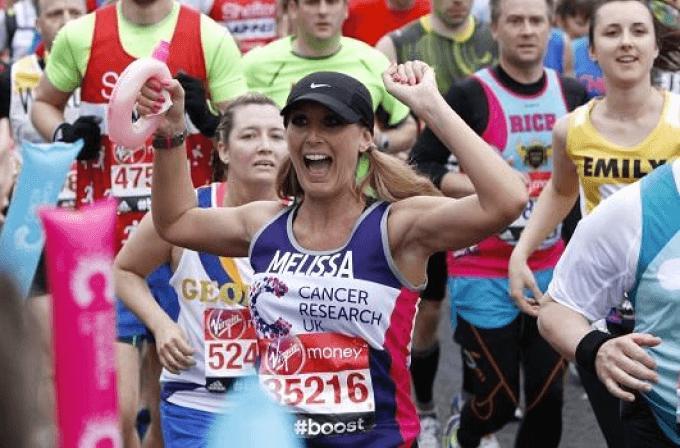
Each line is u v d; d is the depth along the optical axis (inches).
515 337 744.3
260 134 607.2
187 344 584.7
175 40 746.8
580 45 1018.7
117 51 746.8
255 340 600.1
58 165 388.2
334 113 445.7
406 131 848.3
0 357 218.5
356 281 455.8
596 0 625.0
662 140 624.1
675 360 445.7
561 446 832.9
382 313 458.0
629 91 622.5
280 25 1088.2
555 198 657.6
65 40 751.1
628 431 469.7
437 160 760.3
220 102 755.4
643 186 441.7
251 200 616.1
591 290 452.4
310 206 465.4
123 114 440.1
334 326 459.8
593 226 445.1
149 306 600.1
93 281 251.6
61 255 250.2
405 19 1034.7
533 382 730.2
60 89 765.9
